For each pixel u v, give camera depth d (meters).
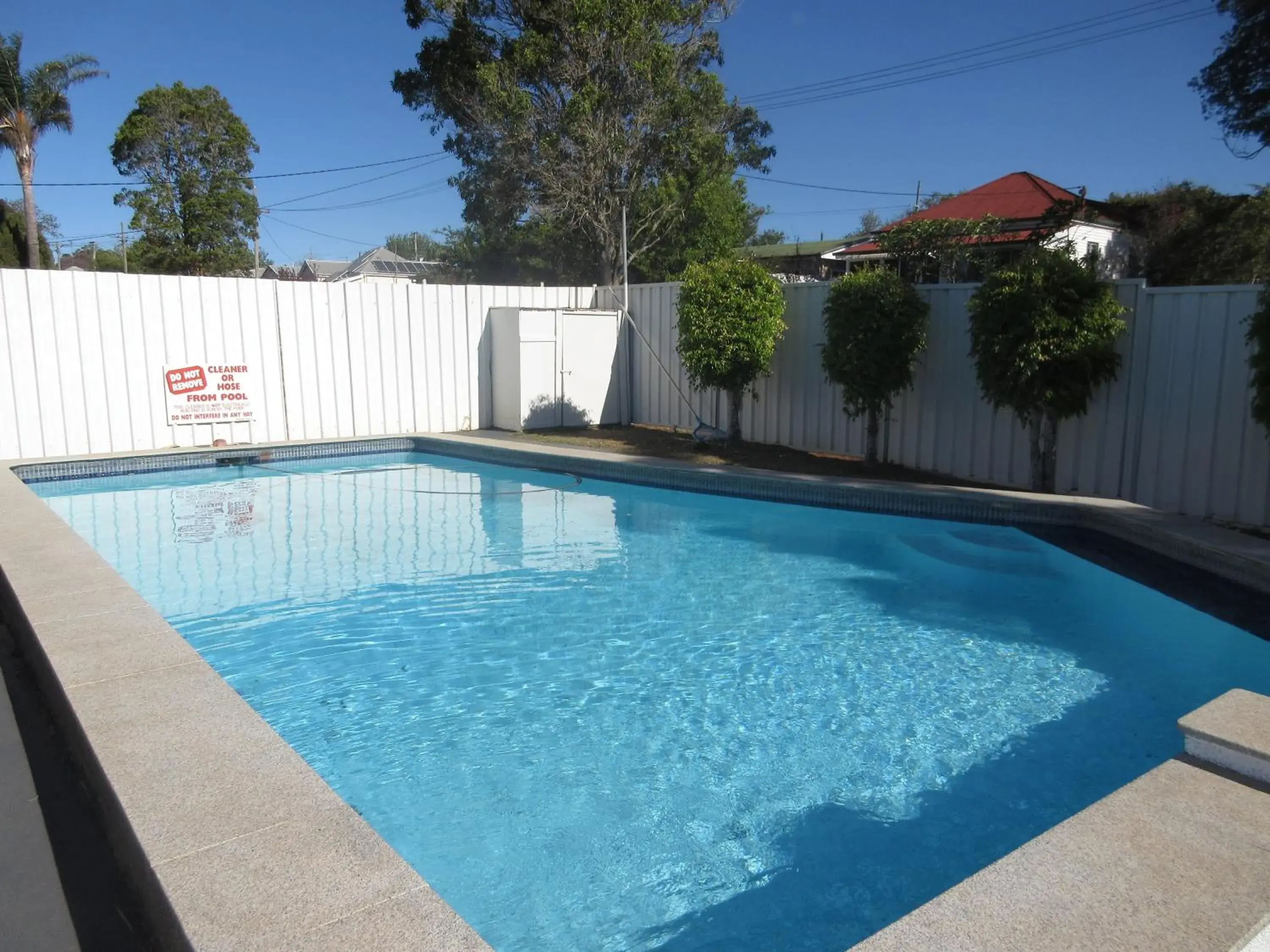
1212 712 2.41
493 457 10.30
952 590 5.64
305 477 9.53
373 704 4.02
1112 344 6.85
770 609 5.31
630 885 2.70
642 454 9.89
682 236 22.41
